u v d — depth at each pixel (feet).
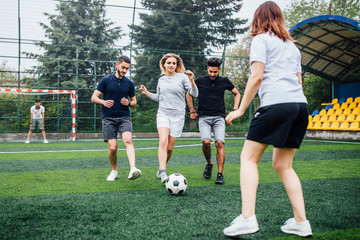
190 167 18.65
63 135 48.26
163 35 58.80
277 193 11.40
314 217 8.48
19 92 43.62
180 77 14.55
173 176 11.35
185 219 8.35
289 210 9.18
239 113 6.72
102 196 11.15
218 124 14.49
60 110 49.42
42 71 50.03
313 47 50.16
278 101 6.61
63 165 19.58
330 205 9.70
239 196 11.09
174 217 8.53
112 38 71.51
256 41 6.86
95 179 14.74
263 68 6.65
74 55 58.23
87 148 31.99
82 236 7.11
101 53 57.77
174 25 57.82
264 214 8.79
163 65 15.24
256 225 6.64
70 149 30.81
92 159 22.59
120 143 38.34
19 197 11.03
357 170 16.72
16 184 13.50
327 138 45.01
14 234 7.25
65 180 14.48
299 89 6.95
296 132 6.90
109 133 14.11
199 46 57.16
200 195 11.27
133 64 52.47
